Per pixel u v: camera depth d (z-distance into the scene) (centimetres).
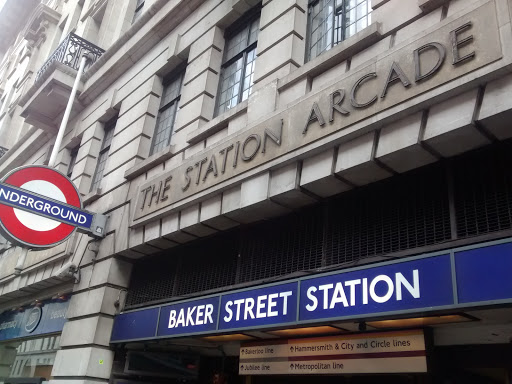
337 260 609
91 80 1430
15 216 902
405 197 565
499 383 560
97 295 965
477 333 538
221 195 747
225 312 697
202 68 986
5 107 2777
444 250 473
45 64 1606
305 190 628
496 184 484
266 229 735
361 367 570
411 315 487
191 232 819
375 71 557
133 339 862
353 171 571
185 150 913
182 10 1129
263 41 833
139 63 1257
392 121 534
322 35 781
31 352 1178
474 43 471
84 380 871
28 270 1284
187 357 968
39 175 958
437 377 593
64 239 957
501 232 459
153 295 920
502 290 418
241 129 737
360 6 731
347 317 534
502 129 465
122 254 973
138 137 1091
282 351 676
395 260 511
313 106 620
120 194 1055
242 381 912
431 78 496
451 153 514
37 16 2616
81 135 1413
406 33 582
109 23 1611
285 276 654
